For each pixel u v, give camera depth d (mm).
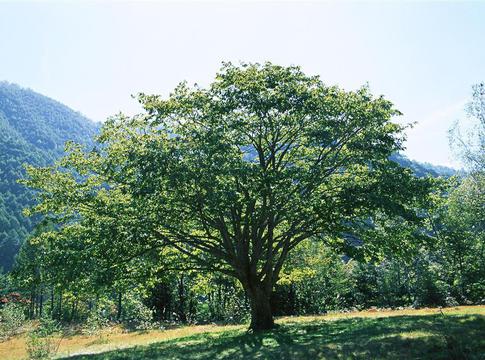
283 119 19672
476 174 34125
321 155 21953
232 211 20375
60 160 20656
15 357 22781
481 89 31812
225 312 40344
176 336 24797
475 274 40812
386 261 60938
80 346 24703
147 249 19578
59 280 17422
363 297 59719
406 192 18688
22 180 20328
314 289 53438
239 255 20828
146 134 20406
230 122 20188
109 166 19453
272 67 20750
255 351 13797
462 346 10258
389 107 20391
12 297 62938
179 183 17562
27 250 50188
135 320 43125
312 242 27734
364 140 19516
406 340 11945
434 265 49375
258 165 18172
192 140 18922
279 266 21062
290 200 18500
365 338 13273
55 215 20656
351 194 18438
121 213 18672
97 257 17656
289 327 20266
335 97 20375
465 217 39875
